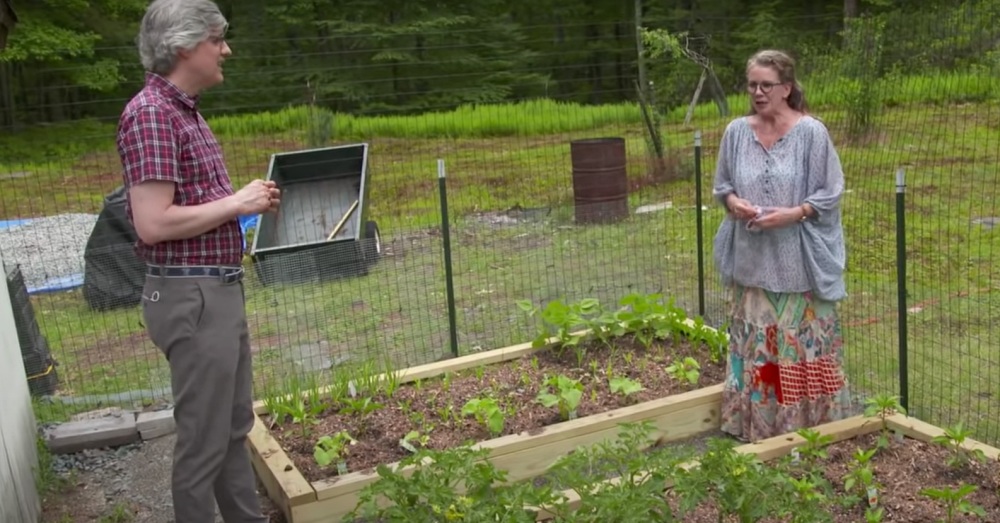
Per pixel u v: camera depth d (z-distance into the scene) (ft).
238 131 48.44
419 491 10.44
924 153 35.96
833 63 37.35
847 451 12.89
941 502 11.46
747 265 13.87
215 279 10.62
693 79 50.90
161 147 10.04
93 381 19.63
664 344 17.66
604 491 10.33
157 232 10.09
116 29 76.18
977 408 15.69
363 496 10.61
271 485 13.58
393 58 81.05
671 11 86.74
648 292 23.26
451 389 16.26
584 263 26.58
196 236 10.47
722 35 76.54
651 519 10.18
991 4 30.19
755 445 12.97
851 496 11.29
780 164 13.37
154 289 10.57
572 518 10.19
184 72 10.37
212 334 10.59
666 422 14.94
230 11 83.66
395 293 24.72
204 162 10.55
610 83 90.99
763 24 74.38
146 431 16.33
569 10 90.17
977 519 11.09
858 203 30.99
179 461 10.83
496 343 20.66
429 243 30.32
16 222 33.01
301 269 24.70
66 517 13.91
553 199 36.24
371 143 49.39
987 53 31.50
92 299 24.82
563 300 23.25
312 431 14.82
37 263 29.01
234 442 11.73
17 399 14.11
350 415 15.31
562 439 14.19
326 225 30.76
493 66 85.87
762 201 13.53
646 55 50.19
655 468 10.89
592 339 17.81
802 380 13.88
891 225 28.66
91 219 33.35
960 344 18.56
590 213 31.42
